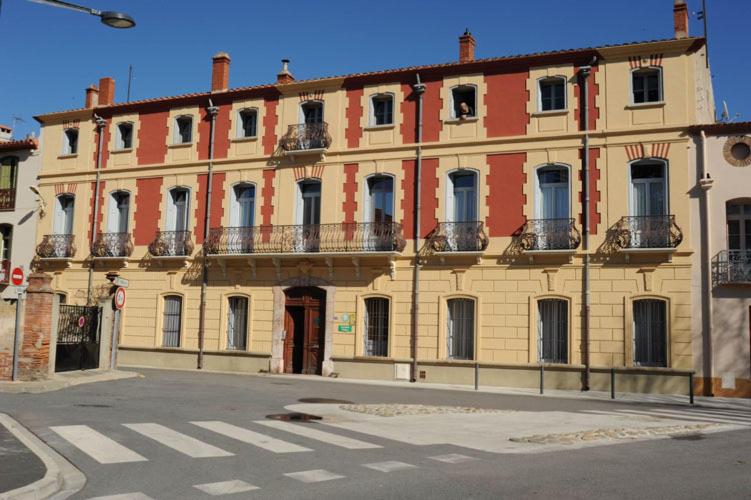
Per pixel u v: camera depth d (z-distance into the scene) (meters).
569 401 19.28
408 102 26.30
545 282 23.58
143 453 9.85
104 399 15.95
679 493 7.85
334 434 11.84
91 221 30.86
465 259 24.59
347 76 26.86
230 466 9.09
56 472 8.46
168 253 28.89
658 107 23.09
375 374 25.22
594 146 23.64
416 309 24.92
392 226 25.38
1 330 18.78
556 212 24.09
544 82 24.72
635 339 22.58
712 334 21.61
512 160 24.56
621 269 22.81
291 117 28.00
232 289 27.91
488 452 10.42
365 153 26.53
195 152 29.44
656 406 18.58
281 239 27.11
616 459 9.95
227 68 29.98
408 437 11.70
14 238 32.09
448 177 25.39
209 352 27.88
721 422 14.76
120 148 30.98
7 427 11.91
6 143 32.47
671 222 22.36
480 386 23.48
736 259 21.73
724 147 22.28
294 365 27.02
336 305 26.16
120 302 22.98
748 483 8.41
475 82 25.42
